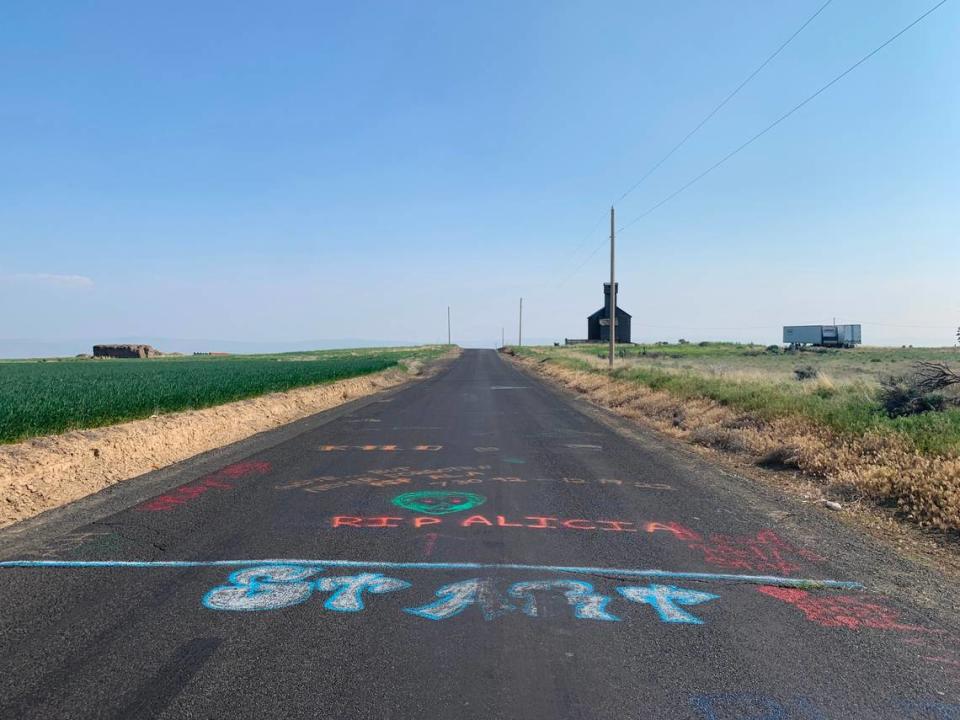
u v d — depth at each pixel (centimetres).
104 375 3041
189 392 1761
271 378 2623
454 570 569
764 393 1597
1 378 2780
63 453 959
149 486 909
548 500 844
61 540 648
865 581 557
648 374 2598
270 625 450
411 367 5312
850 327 8256
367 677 379
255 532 681
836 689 374
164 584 527
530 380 3772
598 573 566
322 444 1323
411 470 1043
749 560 609
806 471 1012
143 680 373
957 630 460
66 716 336
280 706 348
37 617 459
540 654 412
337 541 651
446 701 355
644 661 405
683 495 880
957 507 709
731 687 375
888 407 1257
